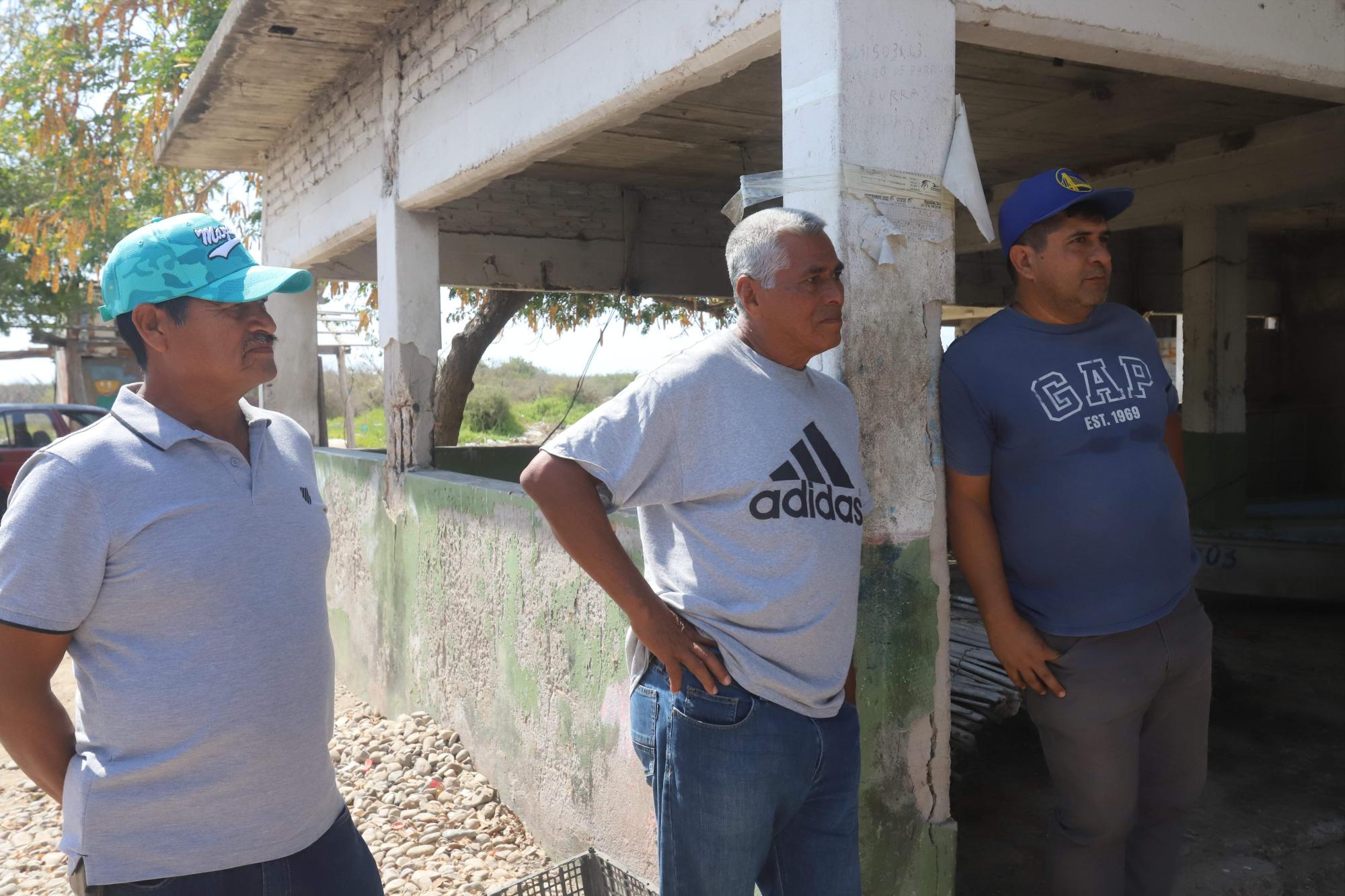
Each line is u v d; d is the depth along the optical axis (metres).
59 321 17.86
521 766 4.11
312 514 1.91
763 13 2.77
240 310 1.77
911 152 2.61
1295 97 5.81
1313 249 11.13
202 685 1.67
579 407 26.58
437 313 5.47
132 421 1.72
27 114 11.40
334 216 6.32
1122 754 2.56
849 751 2.19
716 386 2.10
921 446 2.65
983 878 3.35
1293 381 11.35
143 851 1.66
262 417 1.93
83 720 1.70
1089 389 2.50
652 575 2.22
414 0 5.00
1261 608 6.88
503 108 4.27
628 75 3.41
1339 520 7.96
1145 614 2.48
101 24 10.90
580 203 8.00
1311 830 3.61
